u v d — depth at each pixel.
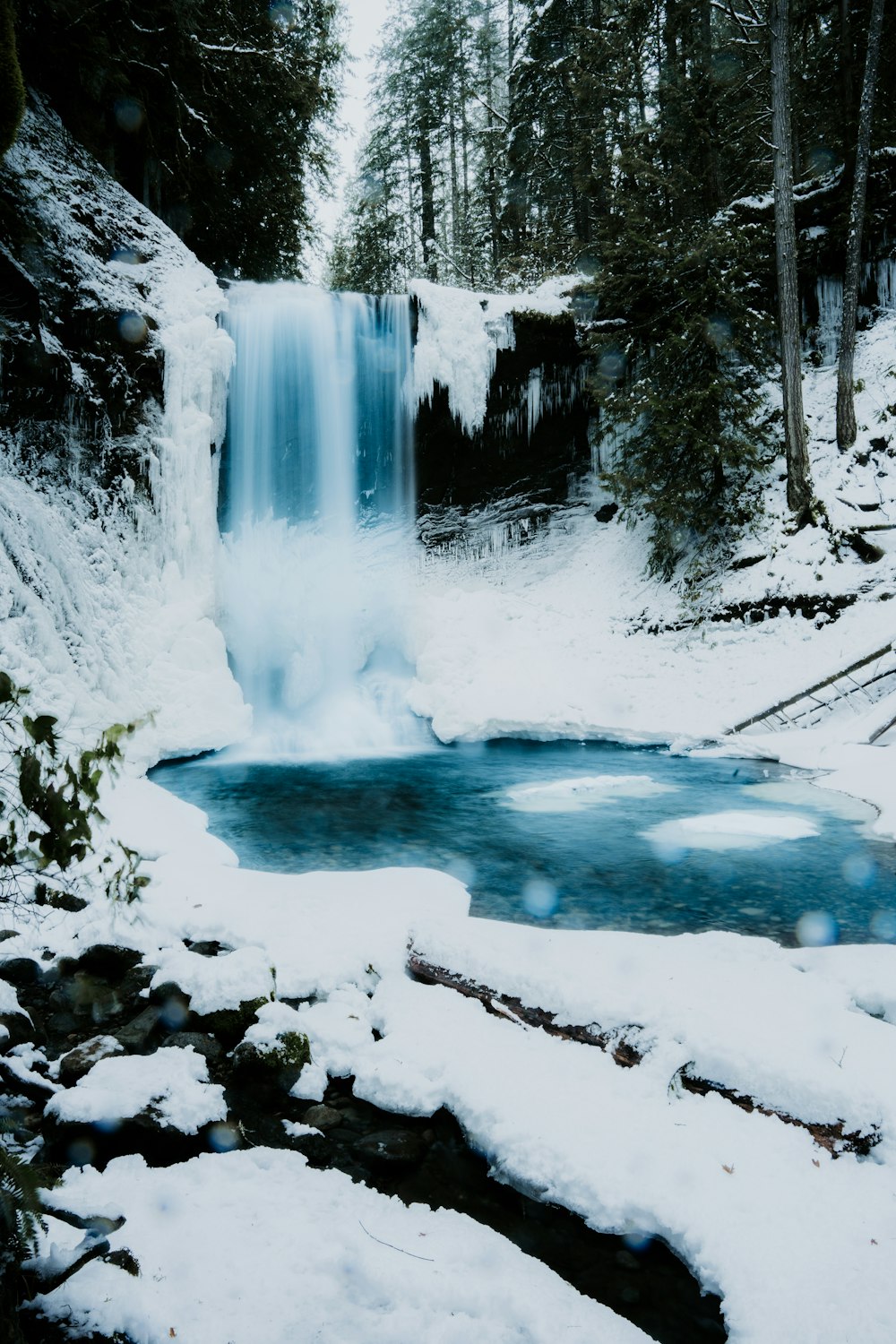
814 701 11.20
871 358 15.59
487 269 29.48
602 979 3.37
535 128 24.89
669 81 18.69
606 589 16.12
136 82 14.52
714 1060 2.76
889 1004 3.19
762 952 3.78
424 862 6.30
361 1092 2.94
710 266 14.77
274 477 15.82
